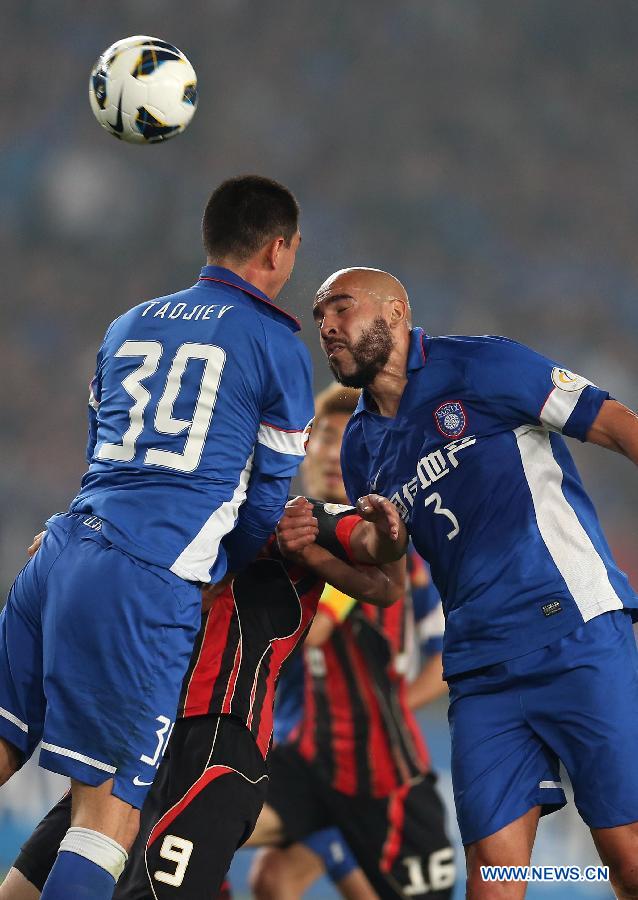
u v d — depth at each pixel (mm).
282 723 19188
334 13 85688
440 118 84188
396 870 18500
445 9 87125
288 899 18781
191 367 11875
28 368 68188
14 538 58375
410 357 13227
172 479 11508
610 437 12641
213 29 83688
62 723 11070
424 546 13336
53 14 80062
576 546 12750
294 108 83000
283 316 12602
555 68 87125
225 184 13133
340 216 79625
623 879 12344
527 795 12477
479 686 12828
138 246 73750
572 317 77250
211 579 11758
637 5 88250
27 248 72188
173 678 11258
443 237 79250
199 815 12016
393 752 18750
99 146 76250
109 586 11062
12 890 12477
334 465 18672
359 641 18828
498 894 12211
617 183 83875
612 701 12320
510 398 12805
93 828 10906
